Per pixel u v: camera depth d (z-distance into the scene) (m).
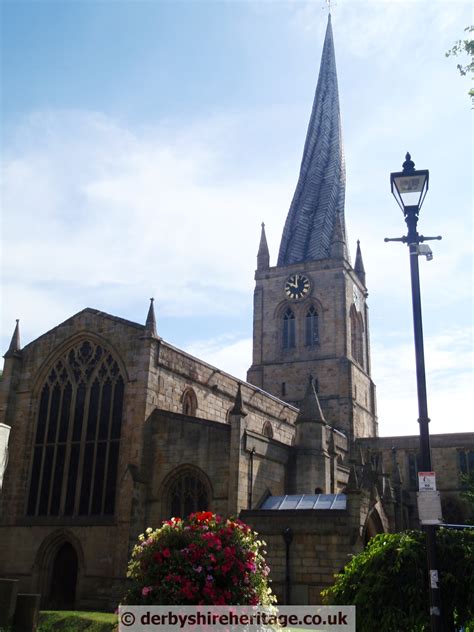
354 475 42.28
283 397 92.44
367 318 105.31
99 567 46.22
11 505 51.00
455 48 24.98
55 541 48.81
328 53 120.38
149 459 47.91
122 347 51.00
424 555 20.78
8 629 24.23
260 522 42.62
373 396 100.38
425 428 18.61
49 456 51.72
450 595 20.38
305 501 47.50
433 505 17.70
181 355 53.84
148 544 20.41
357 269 107.44
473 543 21.03
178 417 48.16
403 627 20.22
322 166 109.69
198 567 19.34
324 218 103.75
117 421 49.62
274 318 97.12
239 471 45.19
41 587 48.22
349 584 21.84
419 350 19.58
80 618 36.34
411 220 20.69
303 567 40.84
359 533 40.97
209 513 21.38
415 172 20.56
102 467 49.09
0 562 49.75
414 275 20.28
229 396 61.31
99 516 47.84
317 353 92.62
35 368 54.34
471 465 81.56
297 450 56.06
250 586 19.98
